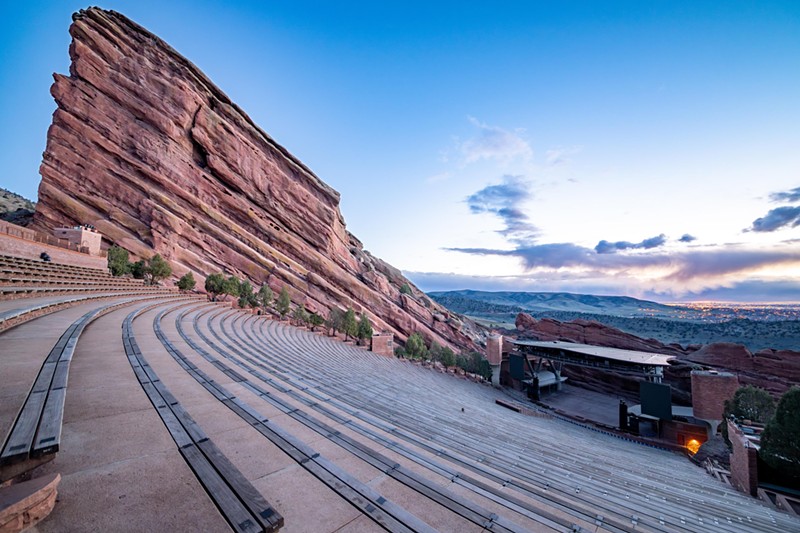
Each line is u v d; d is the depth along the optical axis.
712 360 51.41
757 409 28.05
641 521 6.46
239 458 4.91
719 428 31.58
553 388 60.69
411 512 4.29
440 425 11.30
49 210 47.12
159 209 51.69
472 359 65.25
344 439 6.07
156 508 3.40
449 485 5.27
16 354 7.23
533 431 20.52
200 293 44.69
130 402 6.15
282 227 68.75
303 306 56.34
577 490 7.88
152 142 54.19
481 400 35.25
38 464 3.42
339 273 71.12
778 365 47.00
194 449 4.65
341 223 90.81
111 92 53.12
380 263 111.56
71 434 4.80
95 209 49.69
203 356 11.17
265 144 69.69
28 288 16.05
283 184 69.06
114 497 3.51
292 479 4.55
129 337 11.79
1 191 93.19
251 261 59.53
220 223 58.66
